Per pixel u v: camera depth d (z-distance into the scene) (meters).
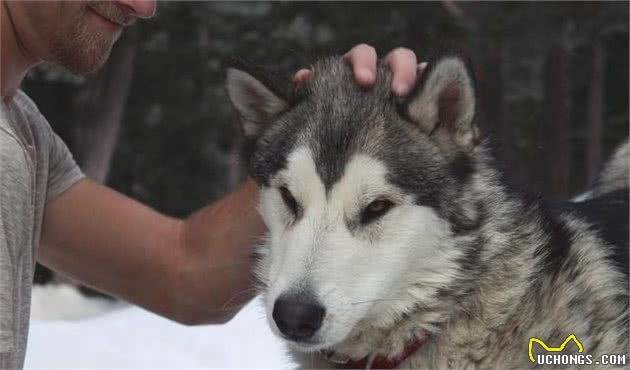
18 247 1.66
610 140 6.64
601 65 6.04
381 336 1.78
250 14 5.31
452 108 1.76
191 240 1.88
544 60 5.46
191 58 5.64
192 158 6.29
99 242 1.86
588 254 1.81
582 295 1.78
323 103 1.78
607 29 5.46
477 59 5.07
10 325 1.62
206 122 6.03
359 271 1.71
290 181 1.74
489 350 1.76
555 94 5.50
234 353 2.53
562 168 5.63
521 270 1.77
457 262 1.75
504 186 1.80
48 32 1.75
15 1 1.74
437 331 1.77
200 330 2.75
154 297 1.89
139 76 5.84
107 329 2.79
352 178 1.72
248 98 1.83
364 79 1.77
